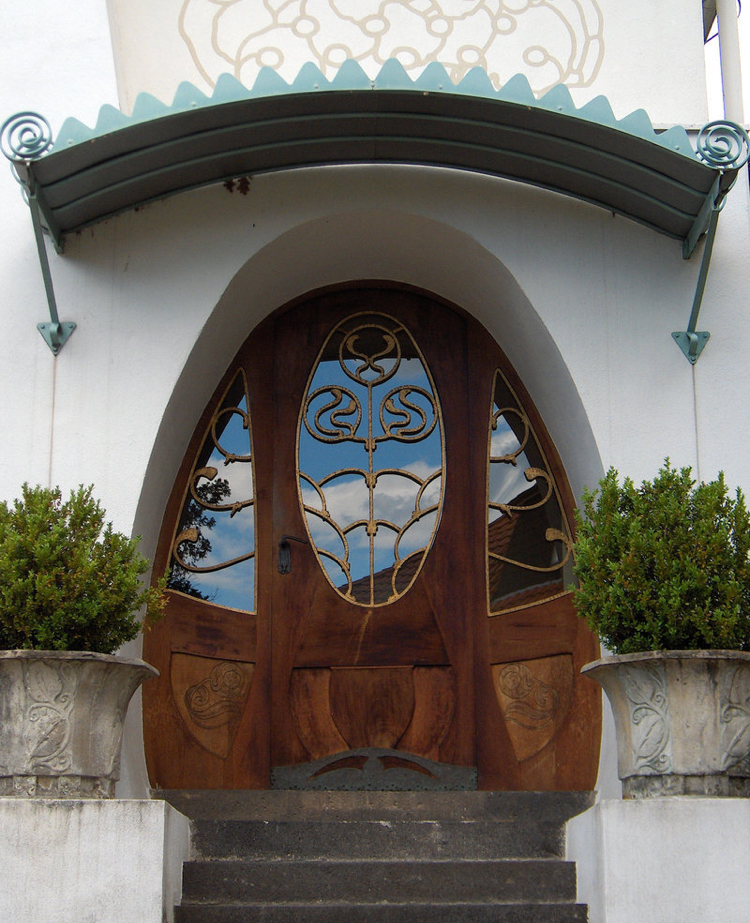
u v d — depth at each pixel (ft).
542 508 17.70
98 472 15.75
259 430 18.07
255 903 13.47
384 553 17.84
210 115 14.65
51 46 16.80
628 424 16.12
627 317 16.49
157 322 16.28
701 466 15.98
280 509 17.90
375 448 18.25
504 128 15.25
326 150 15.98
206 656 17.02
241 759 16.90
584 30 17.70
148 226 16.60
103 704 12.82
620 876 12.35
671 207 15.90
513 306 17.16
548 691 17.02
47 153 14.60
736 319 16.49
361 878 13.66
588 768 16.44
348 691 17.35
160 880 12.05
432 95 14.65
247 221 16.66
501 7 17.74
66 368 16.05
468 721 17.21
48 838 11.96
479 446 18.15
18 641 12.80
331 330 18.63
